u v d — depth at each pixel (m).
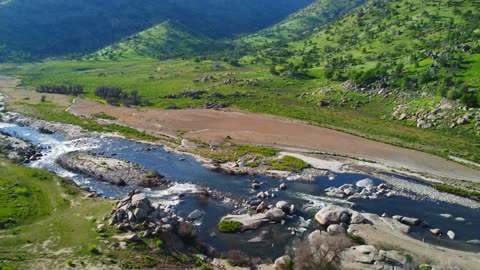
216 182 76.31
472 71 128.25
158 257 46.12
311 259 46.03
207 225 58.66
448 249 53.31
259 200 67.38
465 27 183.12
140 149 96.94
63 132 110.81
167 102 150.88
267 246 53.31
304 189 73.50
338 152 95.19
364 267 47.69
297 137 107.12
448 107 112.94
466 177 80.31
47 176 71.38
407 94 130.88
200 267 45.97
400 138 104.31
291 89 170.00
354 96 143.50
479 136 99.38
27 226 52.47
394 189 73.75
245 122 122.56
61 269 42.12
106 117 128.38
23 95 162.25
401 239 55.38
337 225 57.41
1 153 86.31
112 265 43.50
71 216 55.69
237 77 197.00
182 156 92.06
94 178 76.06
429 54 159.62
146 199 56.34
